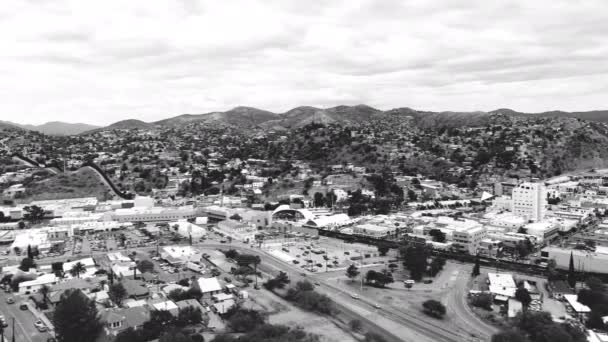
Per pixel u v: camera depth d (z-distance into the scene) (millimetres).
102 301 176000
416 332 161125
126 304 175000
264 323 162875
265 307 183500
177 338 137250
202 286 192250
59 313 144750
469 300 190125
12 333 153625
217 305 175875
